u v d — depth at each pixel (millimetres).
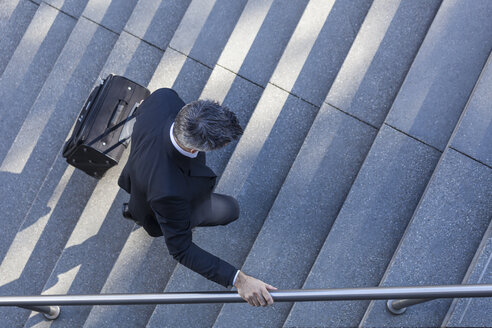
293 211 3660
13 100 4664
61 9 4750
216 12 4270
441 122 3520
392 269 3289
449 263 3281
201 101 2109
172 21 4461
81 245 4098
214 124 2051
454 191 3326
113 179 4125
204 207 3029
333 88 3717
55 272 4070
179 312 3711
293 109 3887
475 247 3279
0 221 4406
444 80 3541
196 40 4242
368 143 3699
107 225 4109
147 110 2562
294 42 3924
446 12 3578
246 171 3838
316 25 3936
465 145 3350
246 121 4055
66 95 4465
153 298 2213
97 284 4082
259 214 3824
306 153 3695
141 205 2756
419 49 3600
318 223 3648
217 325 3564
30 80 4684
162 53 4418
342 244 3480
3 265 4250
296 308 3438
